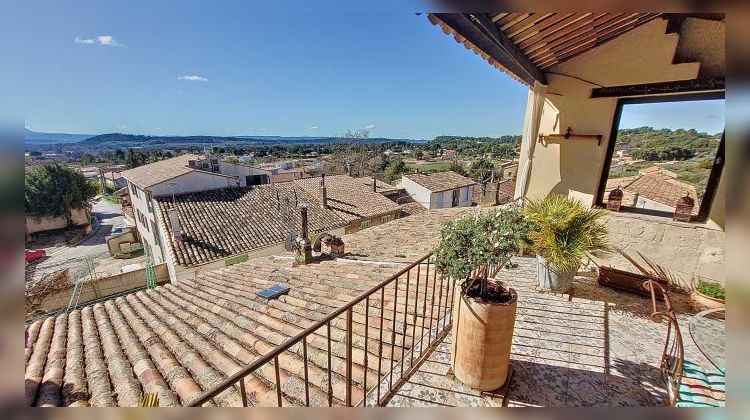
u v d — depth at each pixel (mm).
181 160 17812
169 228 10773
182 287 5527
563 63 4254
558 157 4539
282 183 17016
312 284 4672
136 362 3096
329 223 13711
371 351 2764
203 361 2990
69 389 2816
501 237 2035
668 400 2156
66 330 4227
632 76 3834
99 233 26266
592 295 3619
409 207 19562
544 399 2160
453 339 2301
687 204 3748
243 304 4199
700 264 3674
